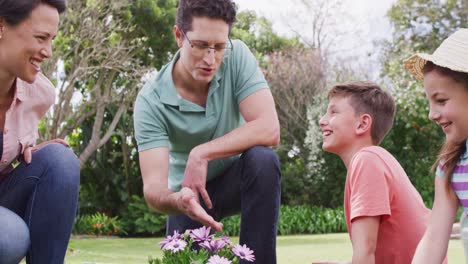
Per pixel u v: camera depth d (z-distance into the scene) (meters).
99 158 8.84
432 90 1.41
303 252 4.81
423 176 9.19
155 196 1.81
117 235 8.04
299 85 11.24
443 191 1.54
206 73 1.83
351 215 1.62
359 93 1.86
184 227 2.05
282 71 11.45
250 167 1.74
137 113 2.01
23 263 2.74
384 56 12.08
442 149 1.58
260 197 1.73
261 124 1.84
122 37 9.04
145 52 9.47
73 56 8.59
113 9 8.37
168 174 2.03
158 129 1.98
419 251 1.53
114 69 8.22
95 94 8.50
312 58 11.72
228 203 2.06
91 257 4.55
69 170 1.55
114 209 8.91
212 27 1.77
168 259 1.45
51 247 1.53
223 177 2.05
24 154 1.59
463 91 1.36
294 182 9.77
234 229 7.84
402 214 1.64
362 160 1.66
